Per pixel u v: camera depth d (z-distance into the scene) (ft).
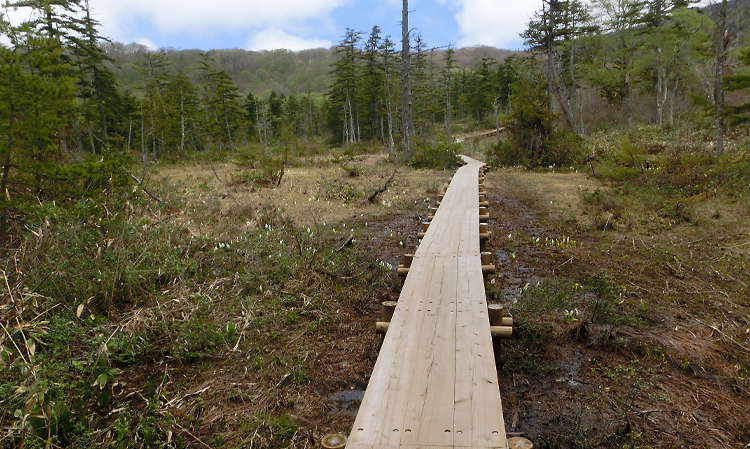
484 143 119.14
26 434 8.98
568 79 133.49
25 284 14.70
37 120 20.38
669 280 18.93
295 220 30.48
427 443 6.27
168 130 123.95
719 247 22.66
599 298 15.61
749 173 34.99
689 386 11.39
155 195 31.76
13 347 11.97
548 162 63.46
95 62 98.94
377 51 150.20
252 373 12.30
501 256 23.00
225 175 54.34
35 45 20.26
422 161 68.13
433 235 19.53
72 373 11.02
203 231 25.32
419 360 8.68
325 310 16.26
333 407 10.73
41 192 22.24
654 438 9.45
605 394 10.99
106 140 95.35
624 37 105.19
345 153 77.87
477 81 210.79
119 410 10.41
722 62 42.39
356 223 30.48
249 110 200.75
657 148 56.75
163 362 12.76
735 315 15.48
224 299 16.85
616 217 29.50
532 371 12.01
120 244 17.58
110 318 14.47
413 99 162.71
